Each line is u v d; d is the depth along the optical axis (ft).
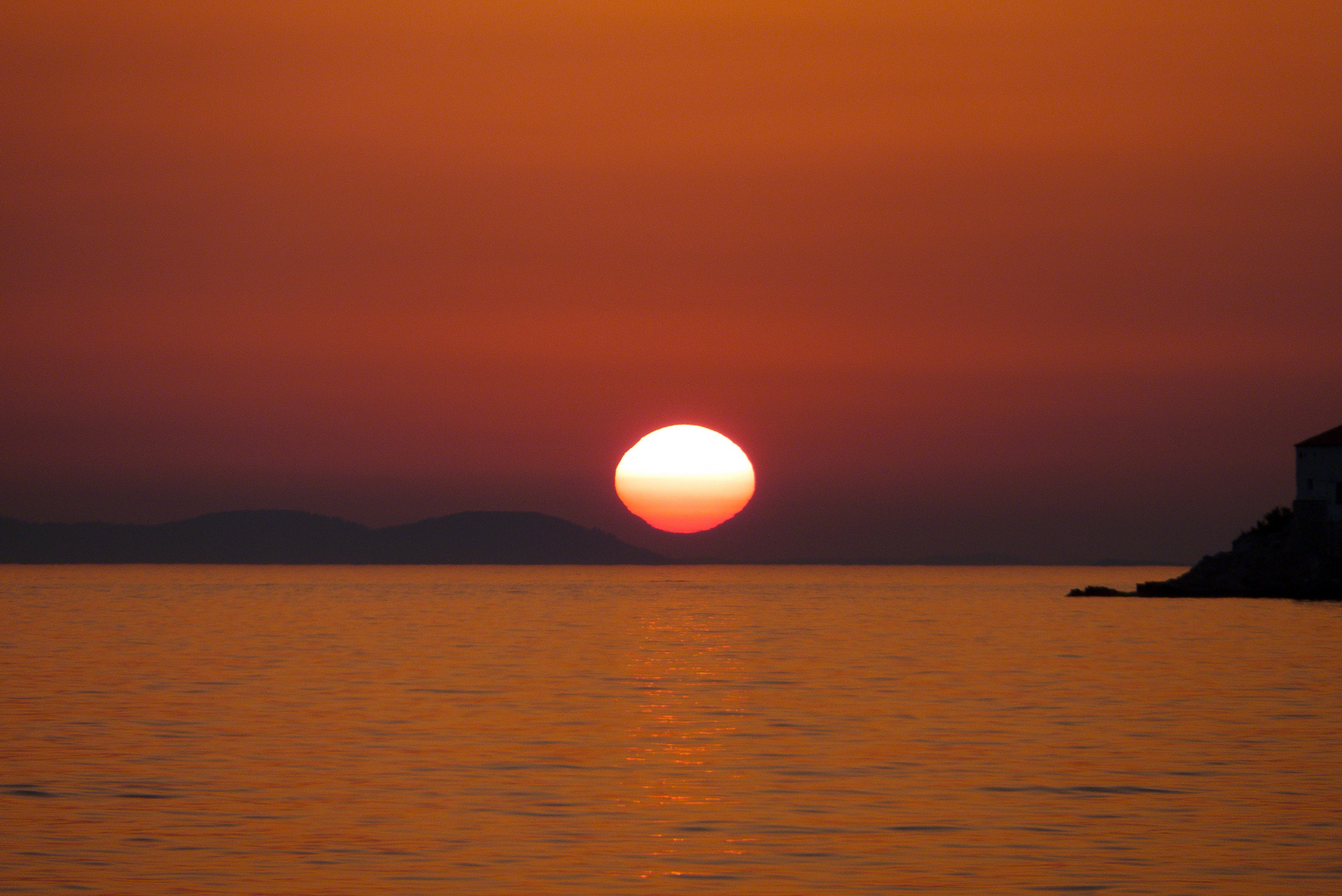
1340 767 374.84
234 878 258.57
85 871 262.47
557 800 330.95
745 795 337.52
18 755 390.83
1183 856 276.41
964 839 291.38
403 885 254.68
